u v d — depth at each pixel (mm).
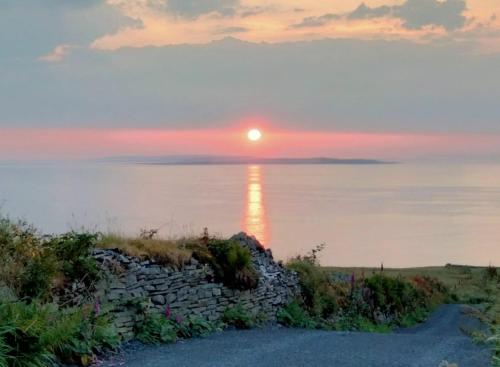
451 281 40312
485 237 162250
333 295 20047
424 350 12977
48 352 9102
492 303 11906
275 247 114750
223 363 10609
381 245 139125
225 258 15672
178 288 13805
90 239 12227
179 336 13109
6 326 8625
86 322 10500
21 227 11945
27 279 10383
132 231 15344
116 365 10109
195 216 162375
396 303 25406
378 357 11969
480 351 12570
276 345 12828
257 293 16500
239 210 193000
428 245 143750
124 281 12359
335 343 13609
